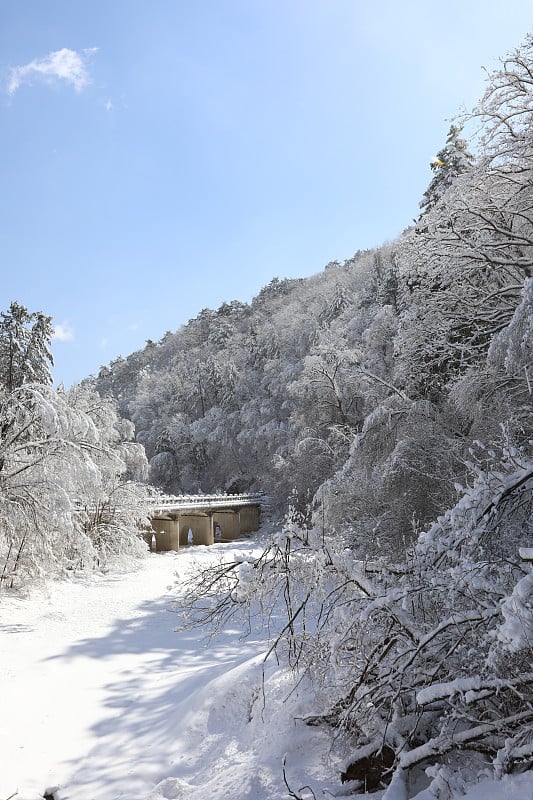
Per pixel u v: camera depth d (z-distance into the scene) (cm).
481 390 1297
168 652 1449
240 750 761
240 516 4847
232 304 12175
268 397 6219
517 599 429
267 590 697
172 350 12075
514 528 655
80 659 1398
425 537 635
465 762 531
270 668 921
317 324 5038
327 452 3303
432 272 1429
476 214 1282
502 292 1310
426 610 635
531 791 416
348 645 619
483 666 505
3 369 2895
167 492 6081
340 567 660
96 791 748
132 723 977
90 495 2395
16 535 2122
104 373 13212
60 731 966
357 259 10256
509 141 1265
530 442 932
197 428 6303
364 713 607
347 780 586
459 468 1423
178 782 720
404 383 1814
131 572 2717
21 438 2220
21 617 1800
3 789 769
